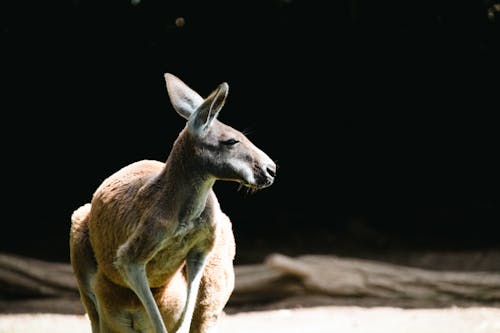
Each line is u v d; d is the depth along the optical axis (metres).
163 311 8.93
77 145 26.56
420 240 26.38
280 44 25.91
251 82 26.42
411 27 25.28
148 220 8.08
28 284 18.75
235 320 16.38
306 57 26.22
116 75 25.77
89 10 24.66
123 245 8.22
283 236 26.50
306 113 27.23
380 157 28.11
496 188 27.67
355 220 26.97
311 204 28.23
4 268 18.75
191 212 8.15
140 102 26.16
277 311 17.44
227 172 8.01
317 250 25.02
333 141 27.84
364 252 24.95
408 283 18.28
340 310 17.20
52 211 26.67
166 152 26.56
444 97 26.89
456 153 27.70
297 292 18.50
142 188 8.31
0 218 26.12
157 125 26.42
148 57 25.56
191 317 8.73
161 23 25.11
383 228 27.39
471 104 26.91
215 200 8.50
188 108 8.42
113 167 26.69
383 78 26.67
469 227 27.00
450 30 25.30
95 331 9.40
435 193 28.19
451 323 14.95
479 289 17.91
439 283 18.12
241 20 25.36
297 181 28.08
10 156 26.33
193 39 25.47
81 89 25.91
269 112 26.95
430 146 27.78
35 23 24.67
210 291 8.98
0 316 17.05
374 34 25.52
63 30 24.89
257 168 8.03
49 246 24.41
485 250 24.48
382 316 16.19
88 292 9.29
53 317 16.97
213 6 25.06
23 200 26.59
